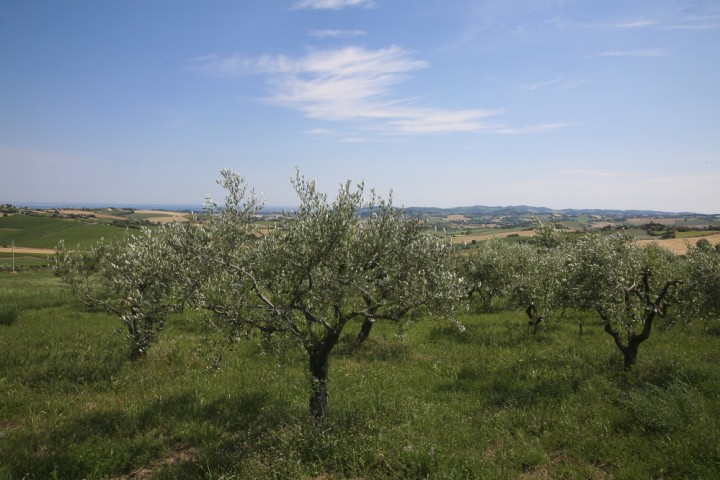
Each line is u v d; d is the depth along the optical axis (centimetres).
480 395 1150
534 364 1420
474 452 824
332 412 956
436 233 966
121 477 790
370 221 915
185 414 1018
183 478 756
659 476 755
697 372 1212
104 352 1493
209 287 851
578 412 1002
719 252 1408
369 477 757
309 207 864
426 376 1323
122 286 1161
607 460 807
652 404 950
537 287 1808
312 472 759
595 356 1470
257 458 782
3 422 1009
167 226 923
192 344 1565
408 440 846
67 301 2747
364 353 1572
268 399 1104
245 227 902
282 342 884
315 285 845
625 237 1379
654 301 1305
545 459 811
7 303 2548
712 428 860
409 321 978
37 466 791
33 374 1279
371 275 901
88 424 962
